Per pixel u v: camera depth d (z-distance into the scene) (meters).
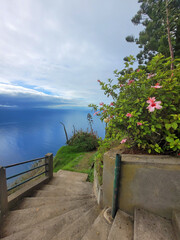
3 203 1.68
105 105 1.57
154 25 4.89
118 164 1.07
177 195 0.94
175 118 1.01
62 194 2.39
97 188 1.83
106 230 1.08
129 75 1.37
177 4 3.39
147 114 1.20
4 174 1.72
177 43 4.06
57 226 1.36
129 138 1.45
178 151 1.12
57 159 5.16
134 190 1.08
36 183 2.57
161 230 0.89
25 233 1.32
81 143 5.90
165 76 1.19
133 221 1.06
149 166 1.00
